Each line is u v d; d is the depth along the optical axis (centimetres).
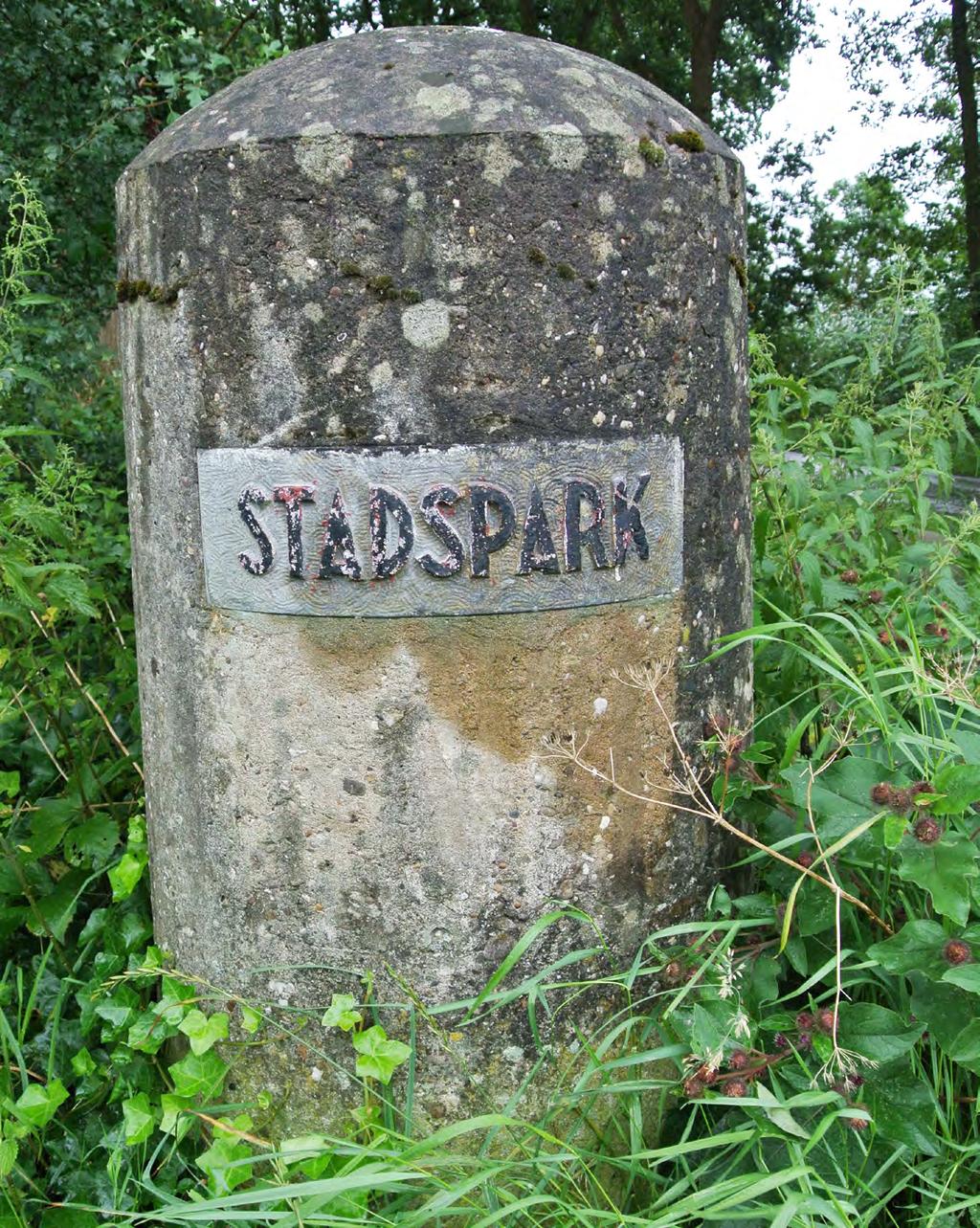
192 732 171
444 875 162
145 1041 180
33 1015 210
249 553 158
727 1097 143
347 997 162
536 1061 167
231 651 163
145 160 164
